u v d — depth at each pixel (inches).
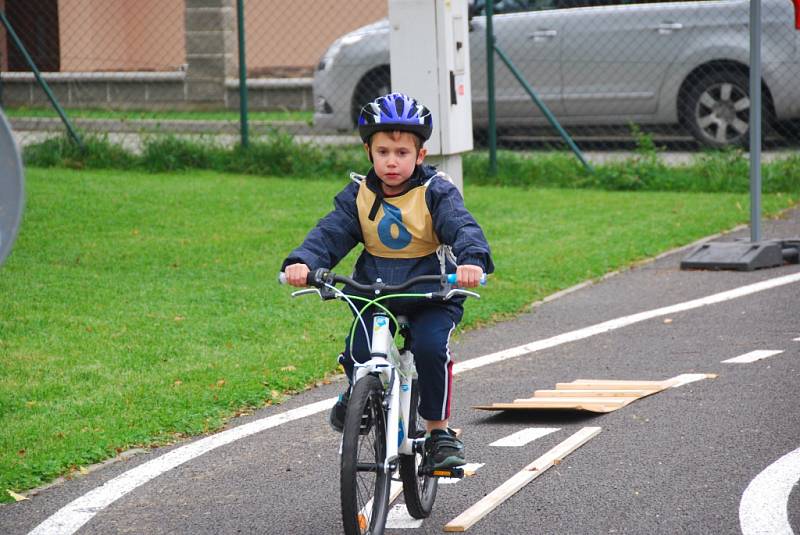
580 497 350.9
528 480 364.2
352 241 332.5
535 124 1100.5
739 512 331.9
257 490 367.2
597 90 1066.1
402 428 322.7
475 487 366.9
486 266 313.4
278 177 1023.0
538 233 786.8
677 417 425.4
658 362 506.0
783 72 1003.3
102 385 469.7
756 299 615.2
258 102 1515.7
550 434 415.8
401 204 322.7
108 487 370.9
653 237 771.4
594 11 1061.8
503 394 469.7
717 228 801.6
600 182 979.9
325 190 940.6
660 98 1046.4
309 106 1499.8
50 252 700.7
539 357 523.8
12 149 227.6
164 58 1599.4
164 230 773.9
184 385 469.4
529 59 1083.3
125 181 964.6
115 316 570.3
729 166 971.9
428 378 322.7
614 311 603.2
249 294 619.8
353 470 292.4
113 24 1603.1
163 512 350.6
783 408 429.7
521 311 608.4
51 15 1600.6
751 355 508.1
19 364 491.8
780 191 949.2
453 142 702.5
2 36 1589.6
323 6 1525.6
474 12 1104.2
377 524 311.6
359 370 305.6
